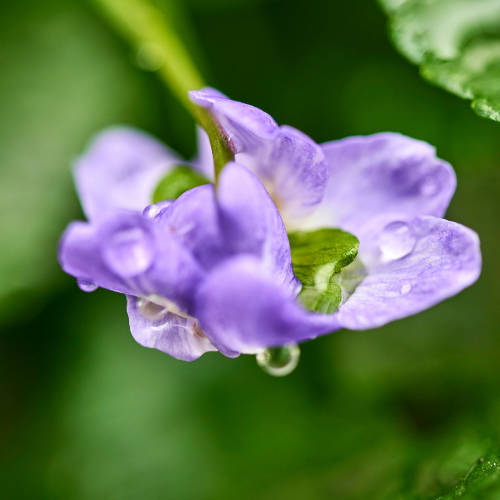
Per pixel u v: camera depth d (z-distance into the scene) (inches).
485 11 5.9
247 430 6.7
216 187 5.2
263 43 6.7
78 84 7.5
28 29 7.4
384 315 5.1
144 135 6.3
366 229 5.3
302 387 6.7
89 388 6.8
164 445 6.7
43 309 6.8
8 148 7.3
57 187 7.3
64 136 7.4
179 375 6.8
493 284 6.6
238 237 5.0
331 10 6.6
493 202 6.5
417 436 6.5
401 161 5.4
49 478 6.7
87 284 5.1
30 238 7.1
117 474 6.7
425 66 5.8
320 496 6.4
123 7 6.2
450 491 5.5
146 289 5.0
